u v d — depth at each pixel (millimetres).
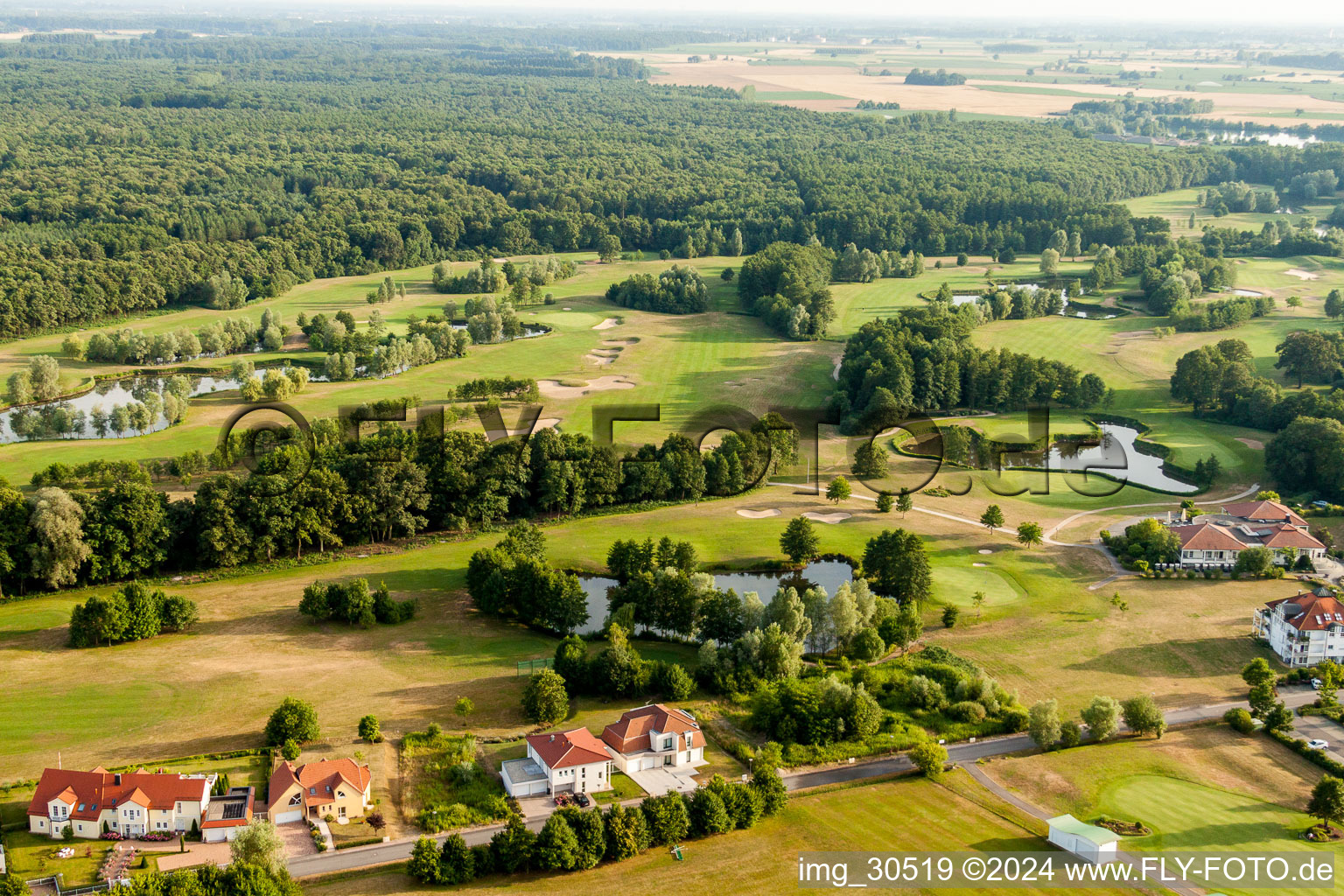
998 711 163375
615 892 122438
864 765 151250
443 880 122875
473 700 163375
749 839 133000
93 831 129000
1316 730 158875
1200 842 132500
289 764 137750
